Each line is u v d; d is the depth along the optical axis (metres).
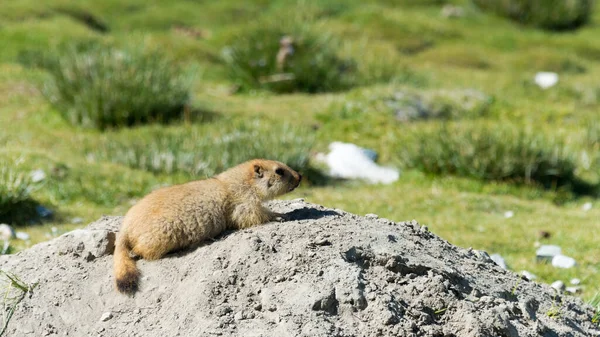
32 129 36.97
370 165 33.75
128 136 36.44
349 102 41.41
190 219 14.46
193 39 60.66
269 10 72.25
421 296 13.35
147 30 64.69
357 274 13.30
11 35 54.16
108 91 38.25
